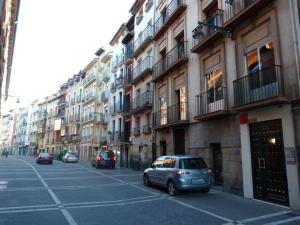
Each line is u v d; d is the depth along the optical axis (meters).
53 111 68.38
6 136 112.00
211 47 13.82
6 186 13.48
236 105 11.02
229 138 11.96
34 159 47.41
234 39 12.02
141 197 10.55
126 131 28.56
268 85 9.80
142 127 23.95
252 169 10.41
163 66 19.61
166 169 11.55
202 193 11.36
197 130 14.79
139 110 24.03
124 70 31.39
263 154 10.05
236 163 11.40
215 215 7.71
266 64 10.24
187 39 16.58
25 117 93.25
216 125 13.09
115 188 12.95
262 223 6.96
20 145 92.81
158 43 21.61
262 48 10.48
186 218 7.37
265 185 9.84
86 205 9.07
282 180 9.12
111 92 35.06
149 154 22.02
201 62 14.73
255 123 10.55
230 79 12.25
